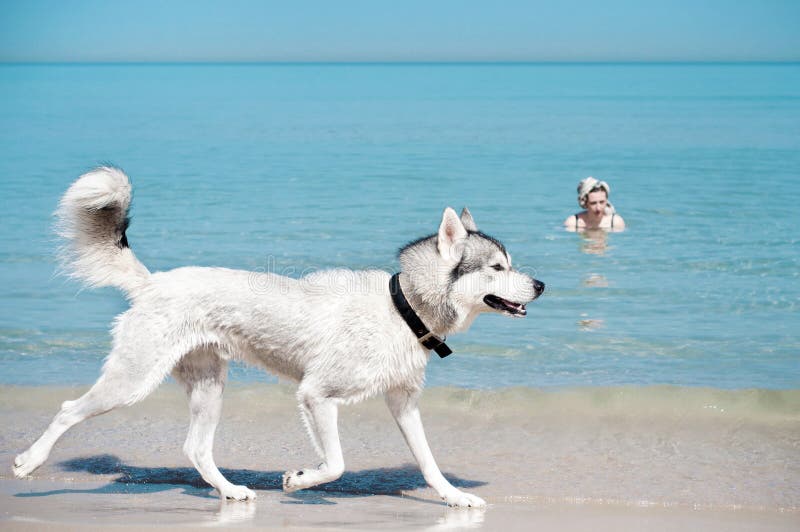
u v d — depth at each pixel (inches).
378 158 831.1
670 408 238.2
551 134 1108.5
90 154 834.8
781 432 220.7
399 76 5866.1
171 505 175.0
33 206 539.5
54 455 210.4
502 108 1788.9
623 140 1013.2
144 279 190.9
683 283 377.1
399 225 487.2
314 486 194.4
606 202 487.2
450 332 196.1
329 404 185.8
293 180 671.8
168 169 732.7
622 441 217.6
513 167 763.4
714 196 588.1
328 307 187.6
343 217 510.9
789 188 617.3
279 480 198.8
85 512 165.6
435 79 4886.8
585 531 158.9
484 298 193.5
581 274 393.1
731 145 930.7
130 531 149.9
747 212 527.5
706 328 316.8
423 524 162.1
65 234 193.6
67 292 363.9
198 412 191.3
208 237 452.1
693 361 280.8
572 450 212.4
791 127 1169.4
